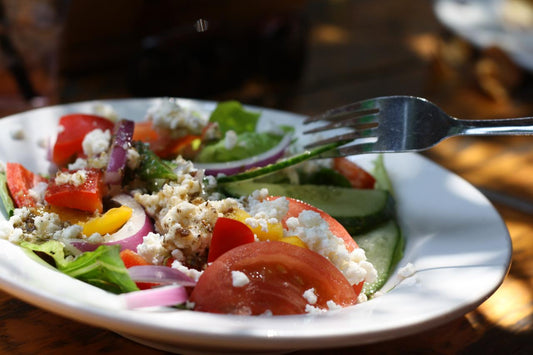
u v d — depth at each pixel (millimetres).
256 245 353
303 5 798
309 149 448
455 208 428
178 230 365
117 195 407
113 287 349
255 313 340
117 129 420
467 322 396
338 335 312
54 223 382
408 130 425
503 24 774
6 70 585
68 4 601
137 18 702
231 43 691
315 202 427
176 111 444
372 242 413
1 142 444
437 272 374
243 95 681
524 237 473
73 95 636
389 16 1044
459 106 686
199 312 325
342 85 723
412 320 324
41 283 329
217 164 444
